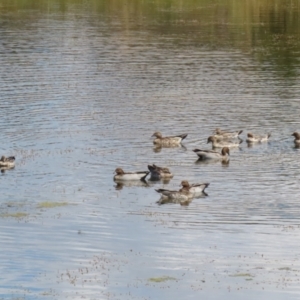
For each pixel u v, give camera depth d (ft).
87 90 244.42
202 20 377.50
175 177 172.55
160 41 322.75
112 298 115.14
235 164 180.55
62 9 412.16
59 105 227.61
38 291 117.70
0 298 115.44
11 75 261.44
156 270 125.29
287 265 127.13
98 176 172.55
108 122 212.23
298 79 258.78
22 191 162.81
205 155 183.62
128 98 236.22
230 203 155.74
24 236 139.44
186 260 129.08
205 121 213.66
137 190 164.14
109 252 132.67
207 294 116.37
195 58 290.97
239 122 212.43
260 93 240.73
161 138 194.39
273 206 153.48
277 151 189.98
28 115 217.56
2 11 403.34
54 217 148.25
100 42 319.27
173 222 145.89
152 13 398.62
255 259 129.49
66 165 178.91
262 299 114.83
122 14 395.75
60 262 128.47
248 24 366.84
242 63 282.97
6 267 126.62
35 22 367.45
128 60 286.66
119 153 188.34
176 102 231.09
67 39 324.39
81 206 154.30
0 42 316.60
